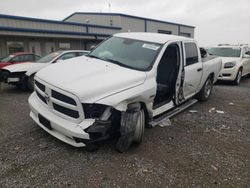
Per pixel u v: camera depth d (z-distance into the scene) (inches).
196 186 121.6
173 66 202.2
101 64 170.1
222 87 396.8
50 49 871.1
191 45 230.1
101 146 155.2
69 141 140.1
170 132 187.5
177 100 209.2
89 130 132.0
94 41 1041.5
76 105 133.7
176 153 153.7
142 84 157.3
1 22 708.7
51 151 147.0
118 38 209.2
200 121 216.4
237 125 211.5
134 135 153.7
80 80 143.6
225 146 168.4
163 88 195.5
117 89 143.6
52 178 121.3
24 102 263.9
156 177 127.0
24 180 118.8
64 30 893.2
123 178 124.5
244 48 469.4
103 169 131.3
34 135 168.7
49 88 145.1
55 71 159.9
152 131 187.3
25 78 319.6
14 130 177.2
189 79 218.2
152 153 151.9
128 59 179.6
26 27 772.0
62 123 138.6
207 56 283.0
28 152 144.9
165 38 201.0
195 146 165.3
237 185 124.3
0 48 732.0
